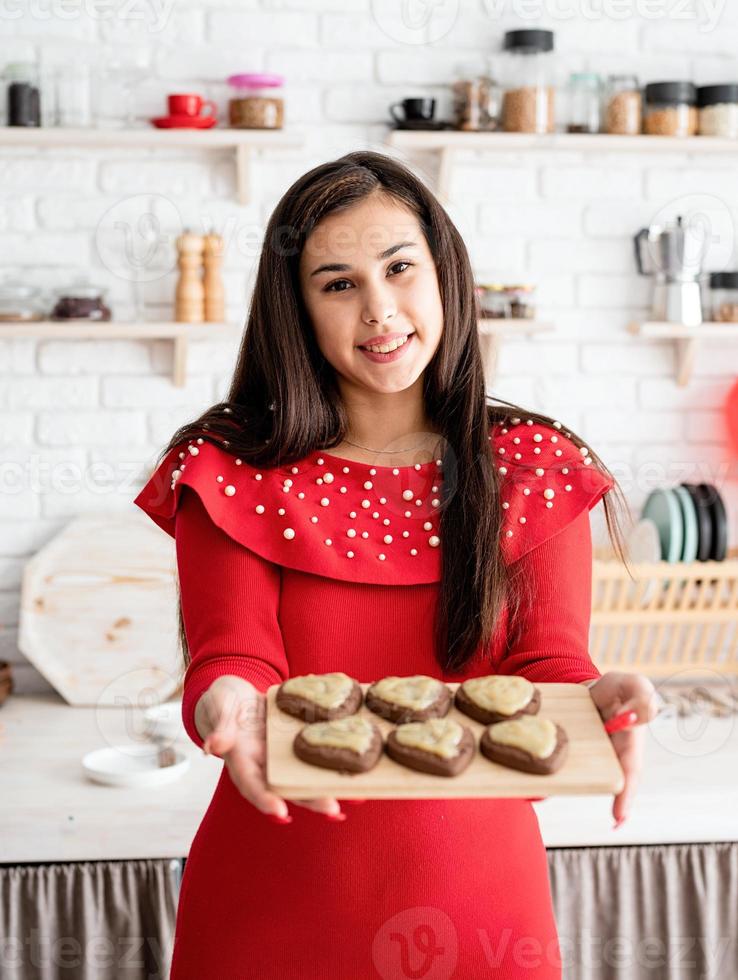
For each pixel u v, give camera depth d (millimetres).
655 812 1839
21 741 2145
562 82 2393
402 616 1152
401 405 1199
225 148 2350
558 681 1084
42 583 2369
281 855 1151
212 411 1258
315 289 1139
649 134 2340
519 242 2451
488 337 2311
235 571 1157
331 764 902
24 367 2412
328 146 2379
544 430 1250
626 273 2479
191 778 1961
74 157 2350
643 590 2336
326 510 1174
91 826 1784
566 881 1852
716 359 2537
